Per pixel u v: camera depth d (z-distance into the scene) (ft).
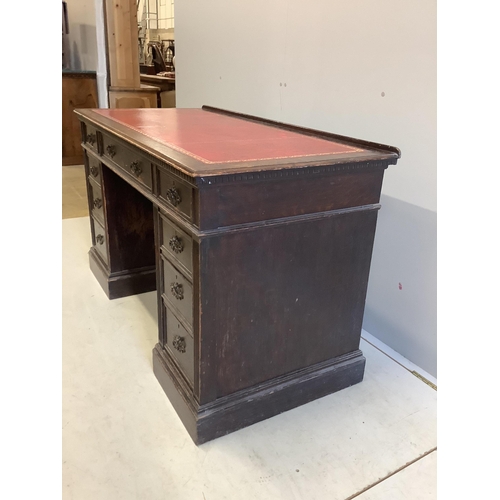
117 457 4.34
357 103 5.92
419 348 5.78
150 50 20.92
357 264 4.92
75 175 14.42
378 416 4.97
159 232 4.78
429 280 5.47
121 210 6.88
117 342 6.16
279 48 7.08
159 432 4.66
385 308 6.18
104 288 7.38
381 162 4.45
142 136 4.91
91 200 7.55
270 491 4.04
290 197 4.14
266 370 4.80
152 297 7.34
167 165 3.90
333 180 4.32
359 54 5.74
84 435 4.58
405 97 5.28
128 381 5.42
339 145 4.92
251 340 4.55
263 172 3.76
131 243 7.14
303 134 5.58
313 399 5.18
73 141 15.62
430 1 4.80
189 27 9.36
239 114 6.94
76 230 9.88
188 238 4.12
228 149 4.45
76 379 5.41
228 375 4.55
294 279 4.55
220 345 4.37
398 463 4.37
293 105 7.05
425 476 4.23
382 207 5.87
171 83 18.03
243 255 4.14
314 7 6.26
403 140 5.41
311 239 4.49
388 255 5.94
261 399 4.76
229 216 3.89
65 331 6.34
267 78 7.48
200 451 4.45
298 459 4.39
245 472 4.23
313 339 4.99
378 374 5.66
